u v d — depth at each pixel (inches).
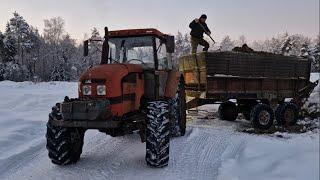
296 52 1857.8
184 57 382.0
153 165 234.5
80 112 224.8
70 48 2837.1
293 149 202.1
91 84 234.7
